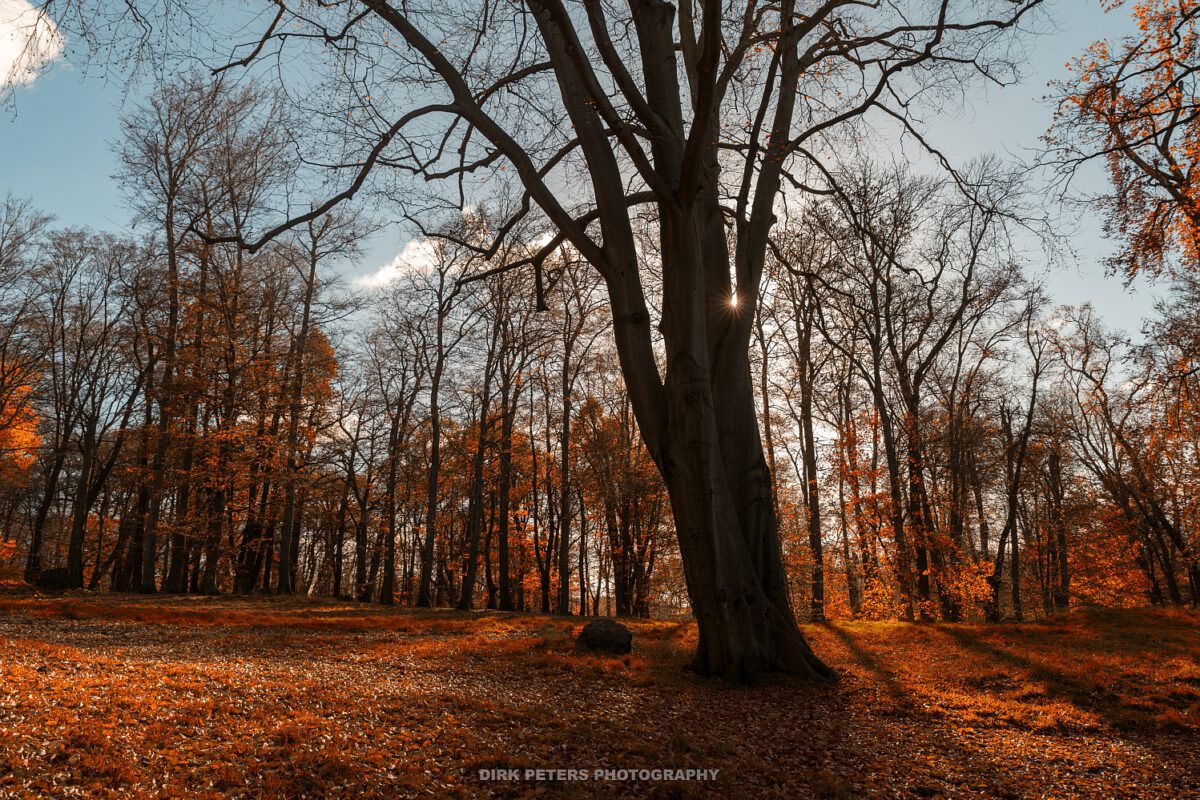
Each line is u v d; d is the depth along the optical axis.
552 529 35.09
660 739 7.34
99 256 28.16
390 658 11.52
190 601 21.14
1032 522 38.00
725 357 11.64
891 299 23.62
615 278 10.67
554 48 10.70
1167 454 26.47
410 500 38.56
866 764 7.29
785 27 11.01
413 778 5.50
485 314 27.03
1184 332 19.80
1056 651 13.30
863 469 23.12
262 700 7.20
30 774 4.74
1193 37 10.03
